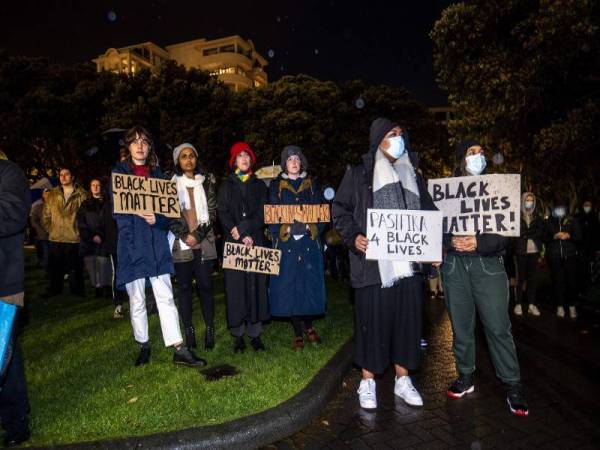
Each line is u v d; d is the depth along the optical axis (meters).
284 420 3.41
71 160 25.39
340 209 3.78
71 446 3.00
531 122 11.43
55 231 8.34
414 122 31.02
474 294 3.79
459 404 3.90
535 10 10.91
